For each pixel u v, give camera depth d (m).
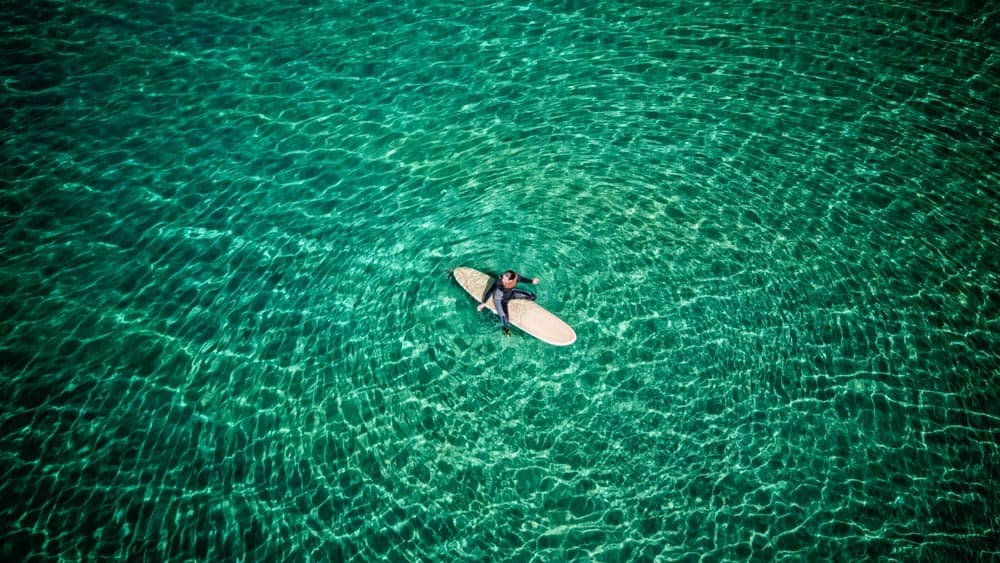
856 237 11.64
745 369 10.22
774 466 9.29
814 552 8.52
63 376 10.07
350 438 9.62
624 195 12.35
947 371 10.03
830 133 13.17
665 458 9.43
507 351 10.53
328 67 14.54
